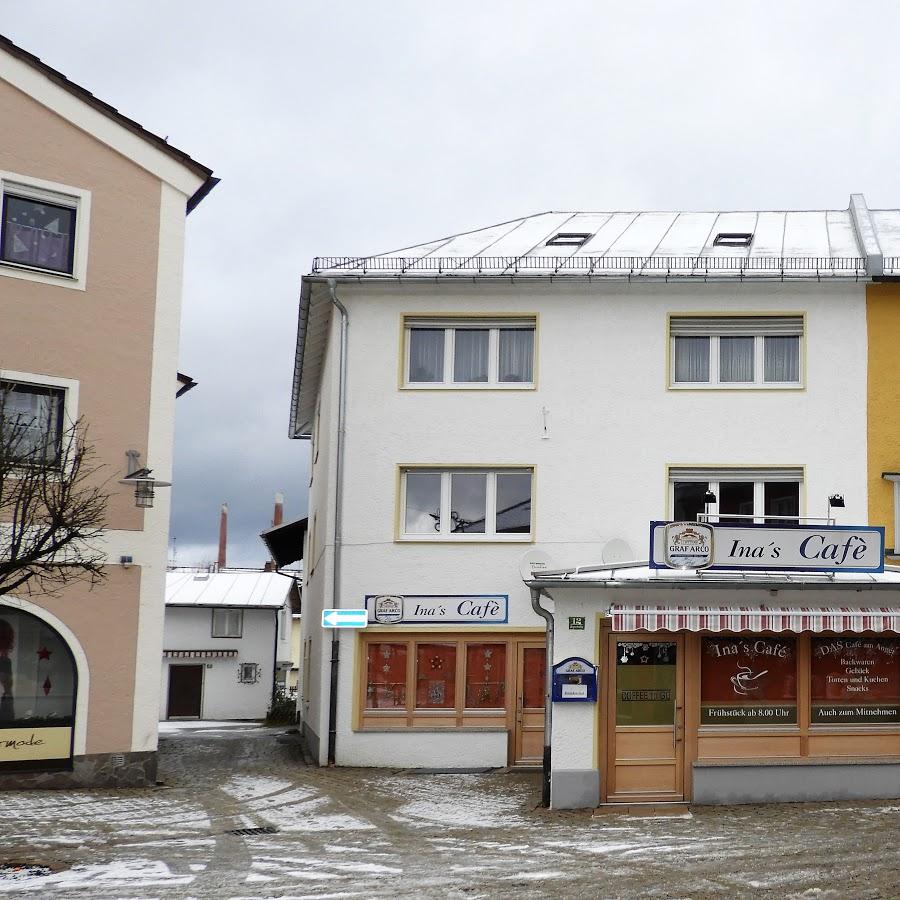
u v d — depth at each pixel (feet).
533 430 71.92
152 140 63.00
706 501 56.59
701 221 89.66
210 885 35.37
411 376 73.26
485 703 70.13
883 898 32.27
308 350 83.82
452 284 72.49
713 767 50.78
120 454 60.54
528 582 51.75
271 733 109.29
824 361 71.31
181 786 60.13
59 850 41.60
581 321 72.59
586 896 33.01
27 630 57.72
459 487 72.33
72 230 60.54
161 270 62.95
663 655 51.67
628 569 54.60
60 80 60.03
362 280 72.08
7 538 47.80
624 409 71.77
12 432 44.52
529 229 88.02
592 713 51.16
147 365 61.93
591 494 71.26
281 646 192.95
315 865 38.68
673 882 34.68
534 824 47.16
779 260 73.41
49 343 58.90
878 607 51.52
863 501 70.23
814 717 51.80
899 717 52.19
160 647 61.00
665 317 72.33
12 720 57.00
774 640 52.06
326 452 78.28
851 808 48.78
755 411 71.31
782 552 51.34
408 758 69.36
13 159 58.70
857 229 80.74
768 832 43.37
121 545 59.98
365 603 70.85
